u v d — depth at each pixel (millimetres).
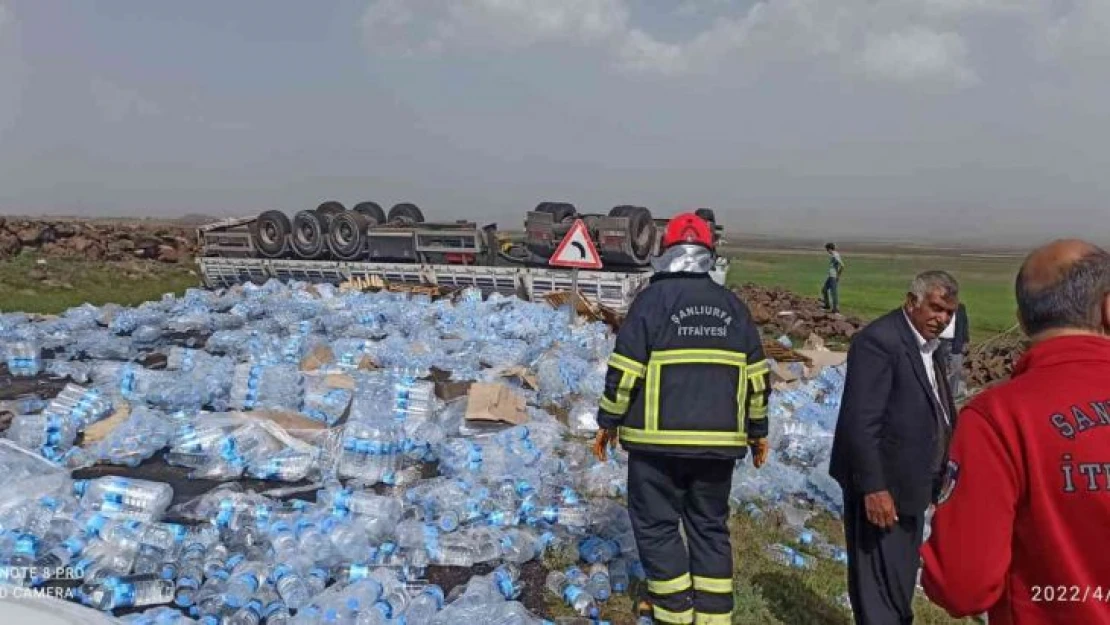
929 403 3844
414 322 12641
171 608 4289
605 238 14281
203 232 18141
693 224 4238
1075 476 1855
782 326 17078
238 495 5641
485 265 15648
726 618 4082
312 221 17047
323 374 9039
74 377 9172
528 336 11836
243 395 8117
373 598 4250
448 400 8328
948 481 2057
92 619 2137
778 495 6457
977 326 18500
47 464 6004
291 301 14148
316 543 4781
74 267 20500
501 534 5160
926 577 2068
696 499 4109
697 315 3984
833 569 5297
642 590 4789
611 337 12234
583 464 6879
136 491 5445
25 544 4578
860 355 3902
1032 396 1954
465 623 4090
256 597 4273
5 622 2016
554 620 4383
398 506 5457
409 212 18859
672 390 3918
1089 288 1992
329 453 6469
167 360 10375
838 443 4082
